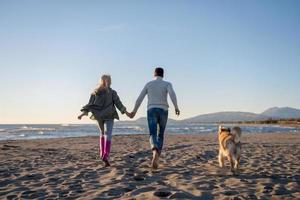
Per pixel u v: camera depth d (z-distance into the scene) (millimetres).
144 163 7395
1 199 4250
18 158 8484
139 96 6422
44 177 5727
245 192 4438
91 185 4965
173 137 21016
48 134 32062
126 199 4074
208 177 5535
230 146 6035
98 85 6781
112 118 6770
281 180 5309
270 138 19328
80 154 9586
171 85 6352
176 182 5066
